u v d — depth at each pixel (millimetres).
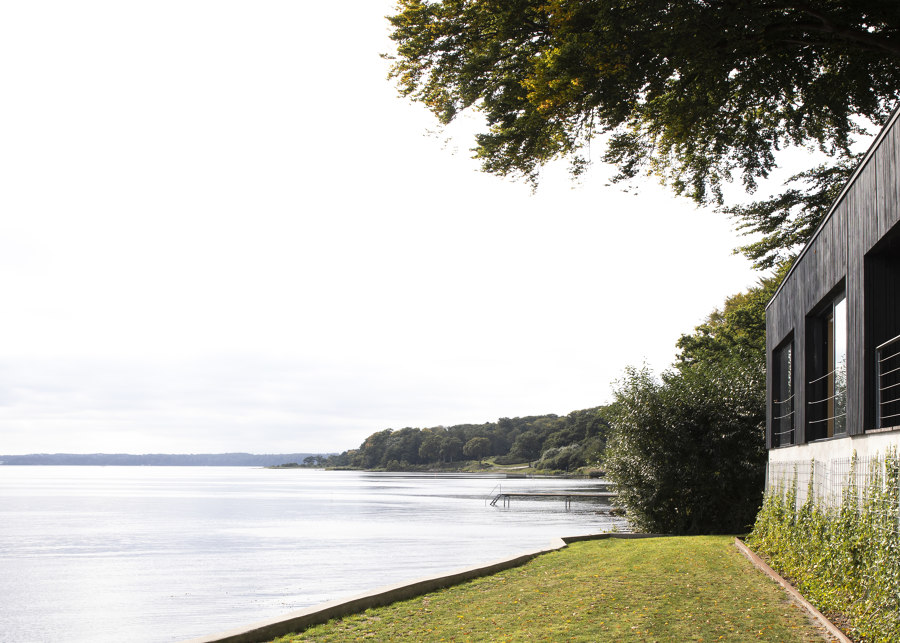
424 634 8883
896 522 7754
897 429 8078
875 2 10633
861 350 9852
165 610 19750
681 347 41625
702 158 14547
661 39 9945
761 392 22688
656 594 10820
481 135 12195
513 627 9055
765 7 10773
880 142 9227
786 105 13750
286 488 122500
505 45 11945
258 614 18828
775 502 15414
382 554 31578
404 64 12555
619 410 23719
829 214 11828
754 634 8117
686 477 22406
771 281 37531
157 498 87312
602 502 76188
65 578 26469
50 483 146000
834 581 9617
